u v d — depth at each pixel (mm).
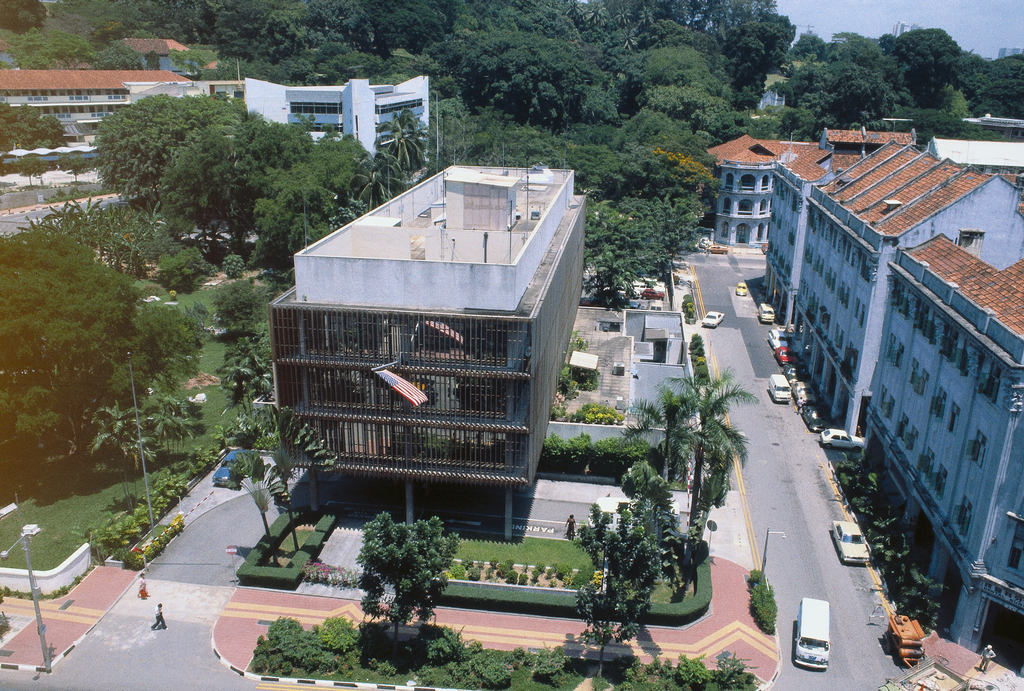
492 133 132125
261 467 50031
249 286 92375
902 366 56594
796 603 49531
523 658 43812
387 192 107438
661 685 42219
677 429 49062
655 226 111875
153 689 41969
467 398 51375
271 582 50031
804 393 77125
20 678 42719
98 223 105688
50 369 58031
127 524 53656
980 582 43281
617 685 42406
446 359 50750
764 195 133125
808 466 66188
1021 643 45469
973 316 45562
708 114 159625
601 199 131250
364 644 44688
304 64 182000
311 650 44000
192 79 190250
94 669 43375
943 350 48812
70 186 149500
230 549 50438
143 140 123562
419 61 175125
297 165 111000
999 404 41312
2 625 46281
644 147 133375
